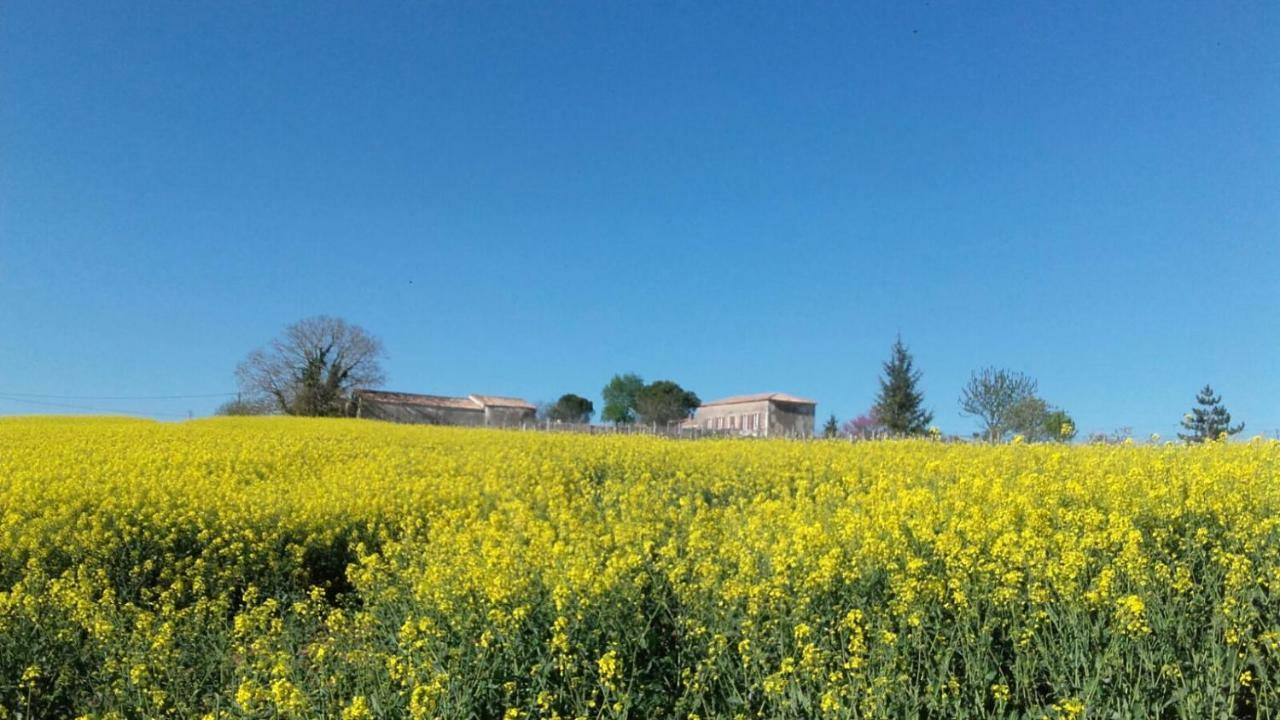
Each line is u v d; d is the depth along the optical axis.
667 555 7.59
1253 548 7.09
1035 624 6.02
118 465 14.54
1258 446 14.27
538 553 7.67
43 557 9.23
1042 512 7.99
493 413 69.12
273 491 12.08
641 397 79.06
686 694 5.93
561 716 5.87
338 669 6.34
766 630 6.36
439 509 12.02
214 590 9.12
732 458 17.80
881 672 5.59
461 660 6.13
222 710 6.13
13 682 6.66
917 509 8.35
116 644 6.88
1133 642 5.76
